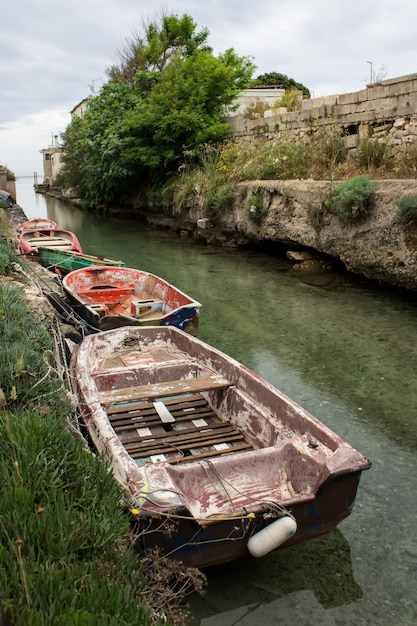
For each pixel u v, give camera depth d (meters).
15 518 2.52
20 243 12.97
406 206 8.99
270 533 3.24
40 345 5.14
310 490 3.55
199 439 4.61
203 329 8.77
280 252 14.77
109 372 5.41
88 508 2.86
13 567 2.27
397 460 5.07
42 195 48.88
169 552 3.22
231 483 3.75
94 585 2.33
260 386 4.80
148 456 4.31
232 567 3.70
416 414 5.96
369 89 12.13
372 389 6.57
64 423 4.01
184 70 19.48
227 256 14.71
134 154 20.16
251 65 20.70
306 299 10.34
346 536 4.04
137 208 23.44
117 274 9.81
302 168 13.38
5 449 3.03
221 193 15.30
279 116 15.66
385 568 3.71
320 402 6.25
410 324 8.76
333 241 11.30
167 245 16.72
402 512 4.30
